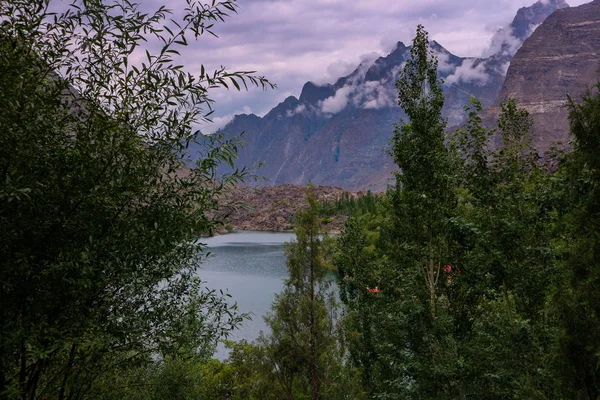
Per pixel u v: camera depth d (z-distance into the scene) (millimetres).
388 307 15195
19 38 4785
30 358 4980
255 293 76500
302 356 19609
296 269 20547
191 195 5785
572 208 9875
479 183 13008
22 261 4602
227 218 5949
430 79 14461
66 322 5086
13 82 4539
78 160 5102
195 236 6105
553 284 10508
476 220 13070
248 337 48281
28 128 4535
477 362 12055
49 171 4938
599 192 8836
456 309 14164
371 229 52438
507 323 11820
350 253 20797
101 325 5340
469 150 13445
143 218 5531
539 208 11781
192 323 6398
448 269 14531
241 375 28078
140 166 5500
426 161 14227
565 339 9102
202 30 5324
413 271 14398
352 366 20750
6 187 4215
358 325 20422
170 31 5266
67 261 4957
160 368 16672
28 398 5668
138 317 5773
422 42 14406
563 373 9141
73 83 5305
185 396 18359
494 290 12992
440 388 12766
